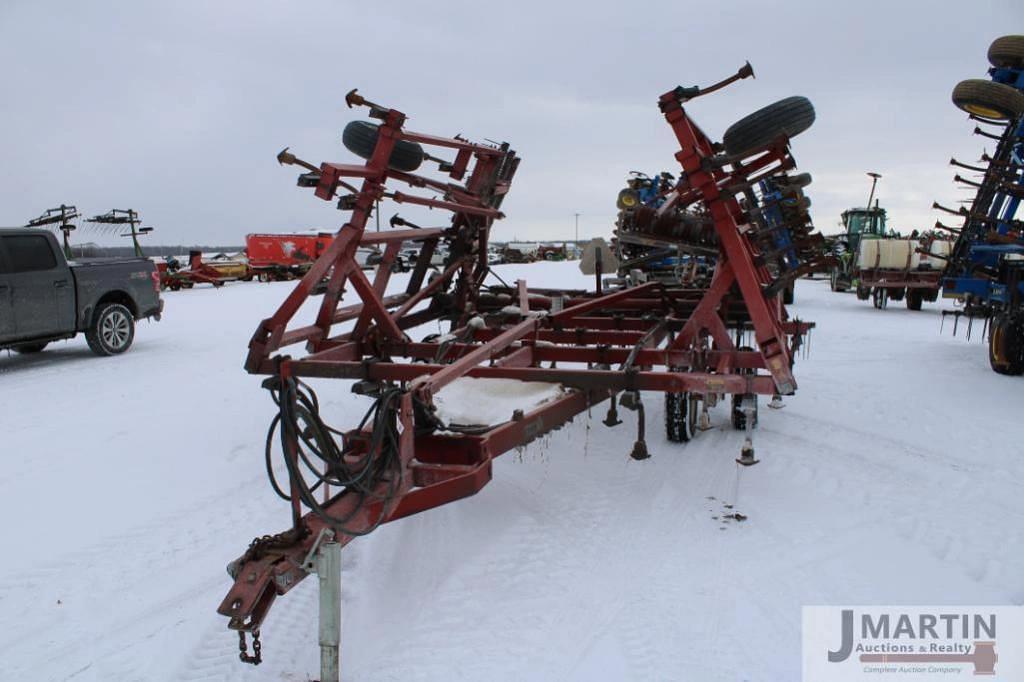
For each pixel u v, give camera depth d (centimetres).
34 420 691
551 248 6912
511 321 653
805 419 698
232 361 1032
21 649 312
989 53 959
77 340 1291
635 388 424
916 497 487
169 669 297
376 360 517
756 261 455
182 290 2969
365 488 286
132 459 569
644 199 964
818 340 1259
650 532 429
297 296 476
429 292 629
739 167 472
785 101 415
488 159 670
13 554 401
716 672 291
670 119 439
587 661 298
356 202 514
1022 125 900
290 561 263
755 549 405
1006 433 641
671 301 700
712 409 745
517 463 561
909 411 726
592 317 675
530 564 387
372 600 351
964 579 371
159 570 383
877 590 359
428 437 362
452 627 326
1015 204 934
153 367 984
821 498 486
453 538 420
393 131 502
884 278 1862
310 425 298
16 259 949
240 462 563
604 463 561
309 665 298
